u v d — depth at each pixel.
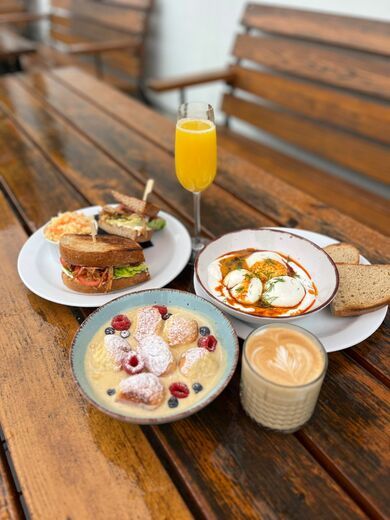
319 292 0.48
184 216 0.68
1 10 2.53
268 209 0.69
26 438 0.37
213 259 0.52
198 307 0.44
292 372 0.35
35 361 0.44
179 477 0.36
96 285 0.51
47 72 1.35
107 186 0.76
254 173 0.79
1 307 0.51
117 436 0.37
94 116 1.04
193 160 0.54
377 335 0.46
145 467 0.35
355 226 0.64
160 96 2.00
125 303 0.45
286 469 0.35
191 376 0.38
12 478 0.38
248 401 0.37
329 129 1.10
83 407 0.40
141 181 0.78
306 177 1.06
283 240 0.53
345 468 0.35
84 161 0.84
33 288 0.51
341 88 1.05
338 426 0.38
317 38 1.06
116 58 1.78
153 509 0.33
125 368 0.39
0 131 0.98
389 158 0.98
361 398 0.40
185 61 1.77
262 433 0.37
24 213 0.69
